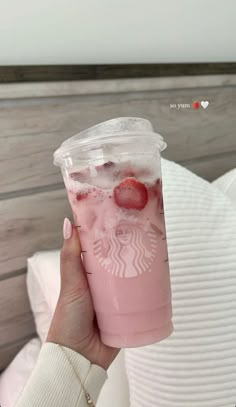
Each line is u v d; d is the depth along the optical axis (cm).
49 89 113
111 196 52
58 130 117
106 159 52
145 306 54
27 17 110
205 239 84
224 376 80
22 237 120
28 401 56
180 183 91
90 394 61
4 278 121
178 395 79
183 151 137
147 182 53
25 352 122
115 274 54
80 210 55
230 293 83
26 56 112
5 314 124
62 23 114
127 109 125
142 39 126
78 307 62
